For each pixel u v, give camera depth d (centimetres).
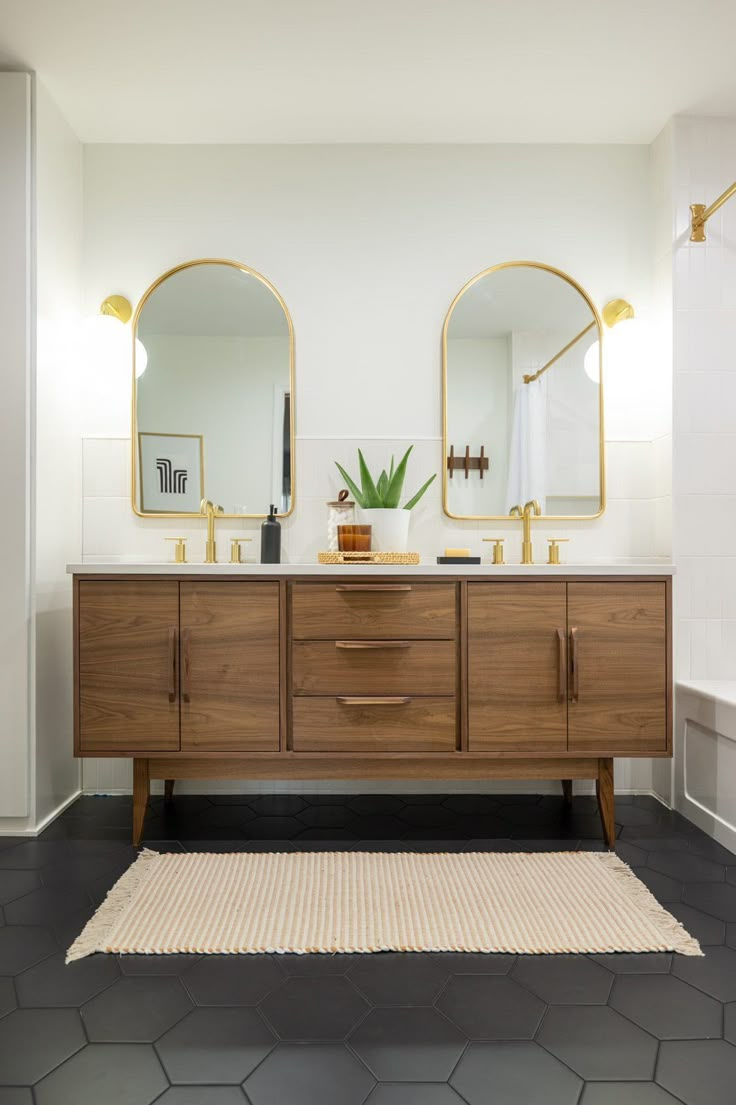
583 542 266
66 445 251
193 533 264
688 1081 119
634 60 222
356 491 255
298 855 206
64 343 248
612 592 212
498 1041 129
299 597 211
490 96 240
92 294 264
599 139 266
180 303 265
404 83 233
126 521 264
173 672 210
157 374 264
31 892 186
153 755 210
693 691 233
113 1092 117
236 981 147
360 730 211
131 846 215
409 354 267
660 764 258
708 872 198
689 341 251
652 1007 139
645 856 209
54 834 225
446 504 264
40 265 229
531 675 211
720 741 219
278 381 265
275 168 266
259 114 249
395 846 214
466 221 267
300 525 264
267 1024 134
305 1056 125
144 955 157
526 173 267
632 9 201
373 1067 123
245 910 174
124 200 265
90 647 210
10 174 225
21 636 224
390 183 267
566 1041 129
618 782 267
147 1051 126
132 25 206
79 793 262
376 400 266
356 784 265
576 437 267
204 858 204
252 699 210
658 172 262
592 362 267
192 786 265
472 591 211
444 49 217
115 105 244
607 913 173
